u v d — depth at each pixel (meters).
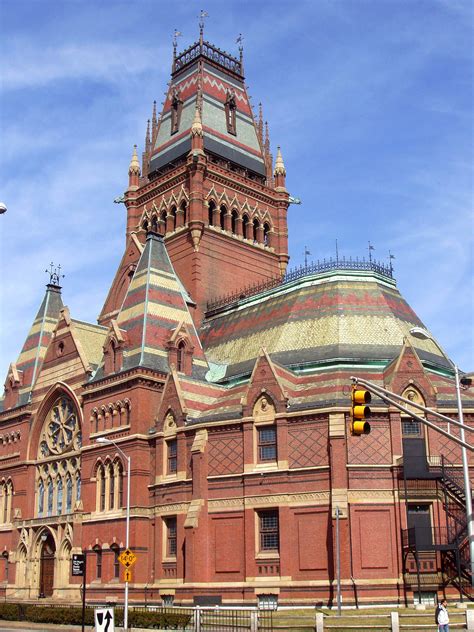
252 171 102.88
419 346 70.38
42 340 91.44
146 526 67.44
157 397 71.44
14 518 81.88
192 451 64.56
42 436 83.69
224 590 60.50
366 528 57.41
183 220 95.00
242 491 62.03
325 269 77.12
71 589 72.00
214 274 92.75
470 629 42.44
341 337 69.19
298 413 61.19
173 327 76.38
